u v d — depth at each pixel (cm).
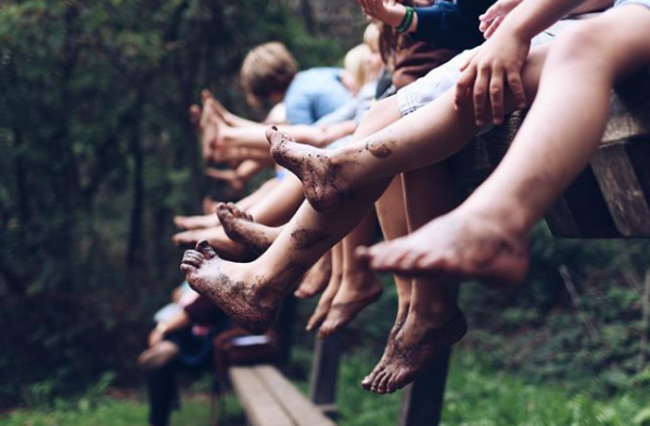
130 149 859
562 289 800
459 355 732
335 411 580
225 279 190
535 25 153
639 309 708
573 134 125
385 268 109
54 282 815
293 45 834
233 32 820
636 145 158
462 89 155
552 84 131
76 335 800
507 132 190
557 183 122
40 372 775
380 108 193
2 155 787
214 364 575
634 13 140
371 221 250
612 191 167
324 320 277
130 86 838
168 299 855
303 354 811
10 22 702
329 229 176
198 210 830
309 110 440
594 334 693
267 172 853
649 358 631
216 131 436
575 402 521
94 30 762
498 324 789
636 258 786
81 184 917
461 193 286
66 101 799
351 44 1001
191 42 812
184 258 199
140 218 909
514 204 118
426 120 160
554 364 670
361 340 834
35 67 750
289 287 185
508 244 115
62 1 725
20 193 834
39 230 845
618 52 136
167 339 567
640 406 518
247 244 236
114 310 841
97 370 790
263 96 495
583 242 814
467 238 113
